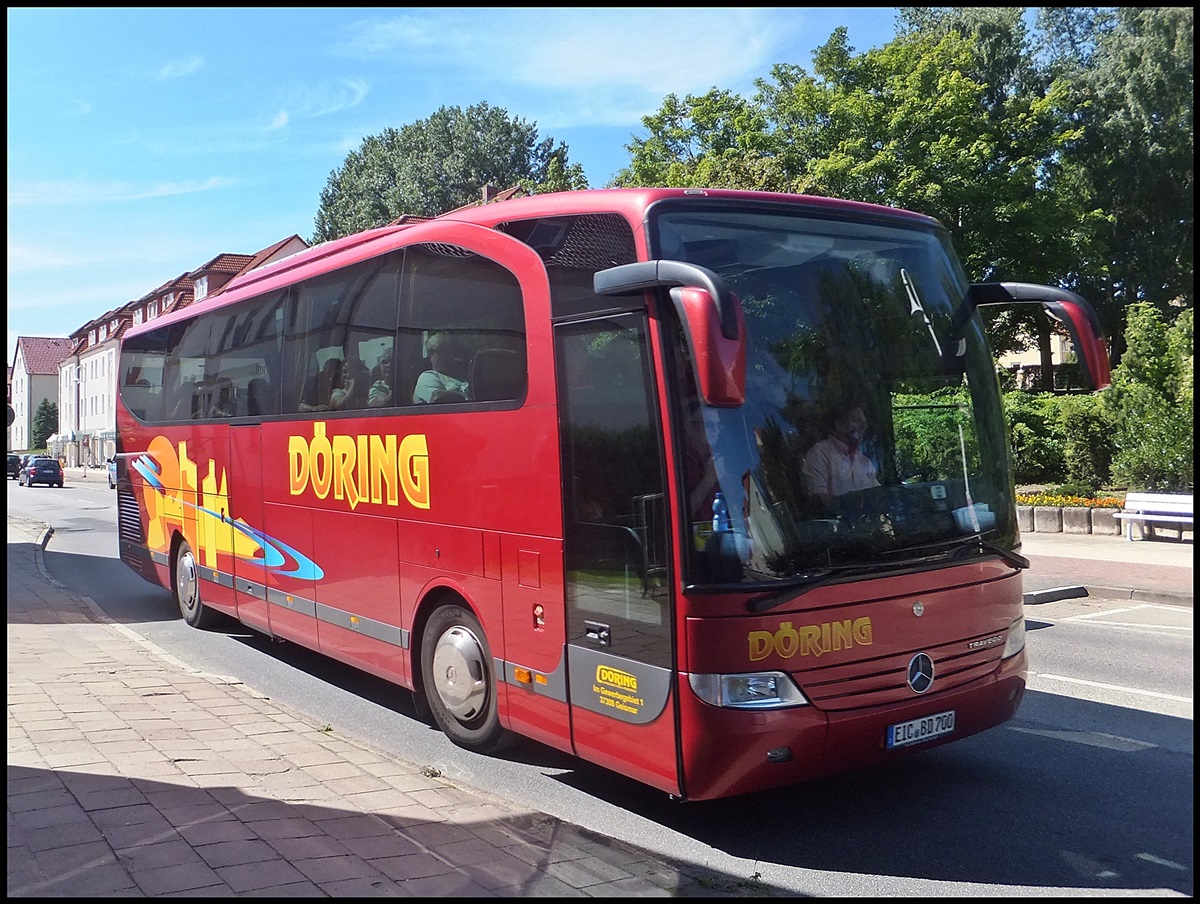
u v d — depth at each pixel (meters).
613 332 5.08
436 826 4.83
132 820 4.69
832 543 4.80
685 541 4.63
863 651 4.86
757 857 4.81
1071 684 8.11
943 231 5.95
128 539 13.33
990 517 5.47
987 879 4.55
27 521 27.83
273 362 9.04
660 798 5.68
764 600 4.57
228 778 5.41
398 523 6.97
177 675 8.29
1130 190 40.00
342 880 4.07
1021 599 5.68
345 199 74.31
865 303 5.36
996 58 39.94
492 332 5.99
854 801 5.56
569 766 6.27
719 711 4.53
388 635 7.16
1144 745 6.50
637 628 4.89
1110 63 39.59
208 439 10.52
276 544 8.97
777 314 5.05
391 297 7.14
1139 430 19.23
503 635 5.88
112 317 81.12
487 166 68.38
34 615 11.56
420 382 6.72
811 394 4.99
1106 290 41.44
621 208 5.15
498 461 5.90
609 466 5.08
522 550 5.70
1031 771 6.01
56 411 108.25
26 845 4.36
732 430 4.72
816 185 17.86
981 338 5.78
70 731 6.28
